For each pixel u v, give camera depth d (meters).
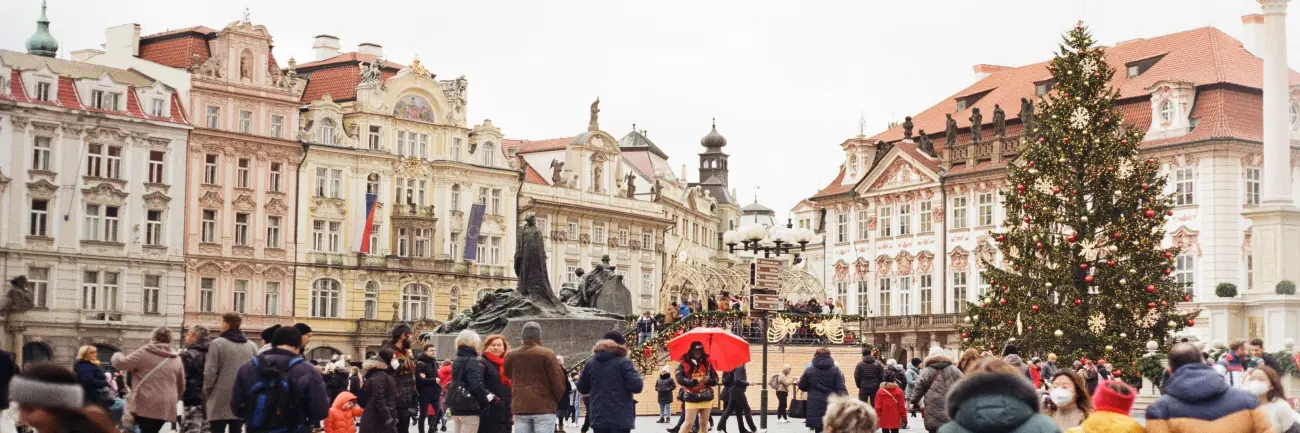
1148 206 60.69
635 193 136.75
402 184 113.38
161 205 101.19
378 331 110.06
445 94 116.56
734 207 160.62
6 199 94.12
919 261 98.06
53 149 96.56
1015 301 61.69
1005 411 12.78
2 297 93.38
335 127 110.62
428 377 35.97
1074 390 20.31
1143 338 60.25
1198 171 82.88
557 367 24.56
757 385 56.38
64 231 96.94
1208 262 82.19
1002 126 93.38
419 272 112.94
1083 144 60.94
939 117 102.44
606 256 57.84
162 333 25.08
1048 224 61.97
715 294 69.75
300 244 107.69
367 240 109.81
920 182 98.00
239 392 22.08
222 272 104.00
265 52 107.25
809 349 57.69
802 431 42.69
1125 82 89.25
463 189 116.88
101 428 11.70
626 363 25.61
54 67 97.81
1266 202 60.31
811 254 133.75
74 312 97.06
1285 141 60.25
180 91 103.19
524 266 52.97
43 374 11.67
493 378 25.92
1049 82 95.12
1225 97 83.38
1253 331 59.84
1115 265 60.09
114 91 99.44
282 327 22.48
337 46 122.19
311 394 21.97
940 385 27.73
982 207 93.50
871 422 13.44
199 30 108.81
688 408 32.56
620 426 25.34
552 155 128.38
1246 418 16.88
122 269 99.44
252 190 105.50
